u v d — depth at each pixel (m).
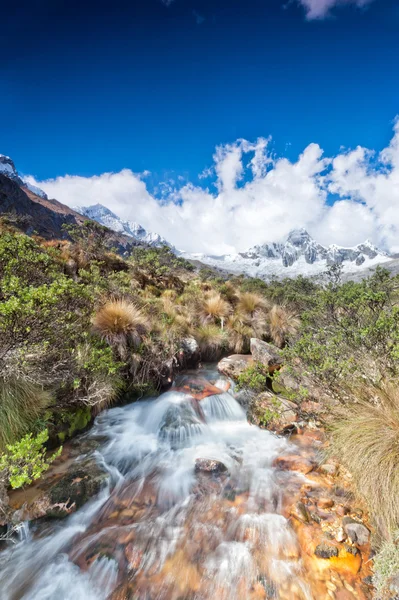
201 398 6.99
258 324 11.58
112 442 5.30
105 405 6.05
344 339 5.08
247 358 8.98
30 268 5.35
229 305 12.25
